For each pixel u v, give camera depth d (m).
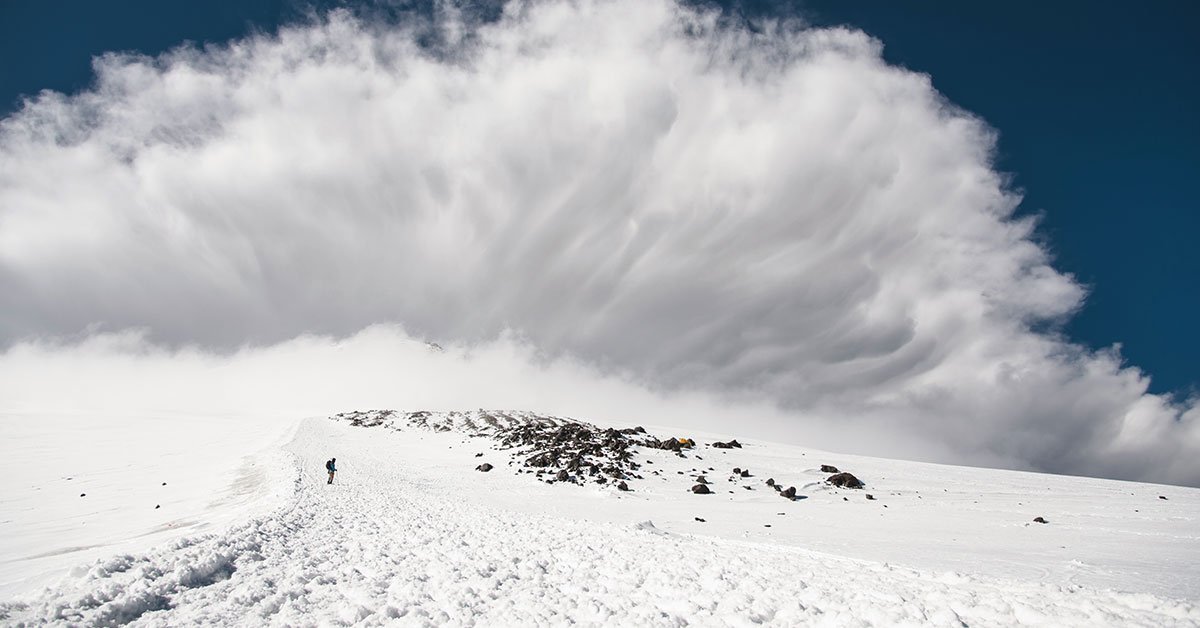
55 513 30.78
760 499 45.44
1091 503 43.78
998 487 53.62
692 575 15.19
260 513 25.44
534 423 97.38
